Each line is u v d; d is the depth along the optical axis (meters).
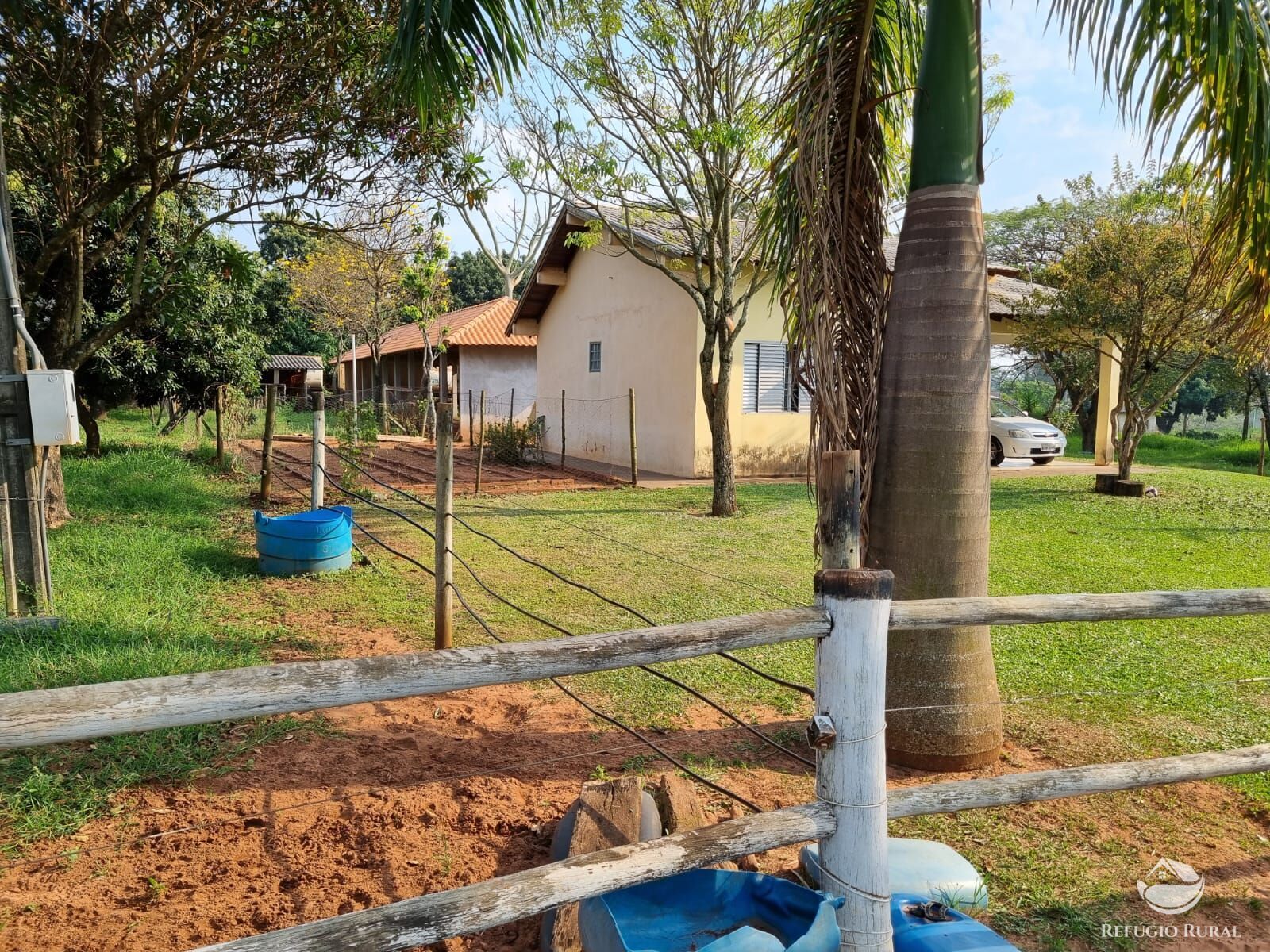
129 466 11.75
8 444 5.07
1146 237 11.19
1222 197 3.50
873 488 3.84
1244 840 3.31
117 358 13.04
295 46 7.21
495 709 4.47
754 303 14.66
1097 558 8.19
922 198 3.68
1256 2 3.27
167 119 7.57
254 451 17.81
